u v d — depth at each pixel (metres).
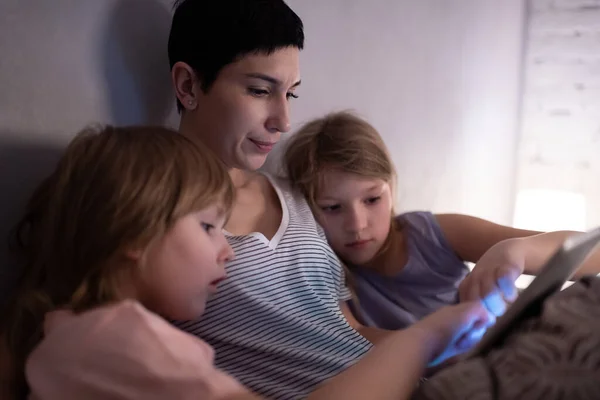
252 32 0.78
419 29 1.44
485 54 1.75
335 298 0.94
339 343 0.85
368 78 1.30
